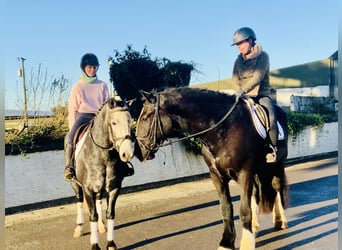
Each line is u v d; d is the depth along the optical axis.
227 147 3.91
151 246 4.66
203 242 4.76
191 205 6.78
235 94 4.25
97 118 4.19
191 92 4.01
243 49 4.50
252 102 4.26
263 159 4.28
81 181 4.36
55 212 6.55
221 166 3.98
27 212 6.58
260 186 4.88
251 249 3.93
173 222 5.71
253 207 4.88
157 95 3.96
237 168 3.95
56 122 7.83
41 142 7.20
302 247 4.45
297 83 25.48
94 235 4.32
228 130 3.92
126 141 3.81
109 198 4.36
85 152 4.26
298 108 14.36
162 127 3.92
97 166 4.17
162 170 8.59
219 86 15.07
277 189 5.07
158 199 7.30
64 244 4.86
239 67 4.63
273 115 4.35
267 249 4.42
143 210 6.49
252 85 4.36
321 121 12.51
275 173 5.02
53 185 7.05
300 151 12.04
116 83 10.25
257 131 4.09
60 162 7.15
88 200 4.32
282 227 5.11
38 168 6.87
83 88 4.92
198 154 9.17
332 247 4.43
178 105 3.92
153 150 3.98
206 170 9.38
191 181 9.08
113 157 4.19
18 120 8.13
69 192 7.26
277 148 4.47
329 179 8.91
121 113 3.91
